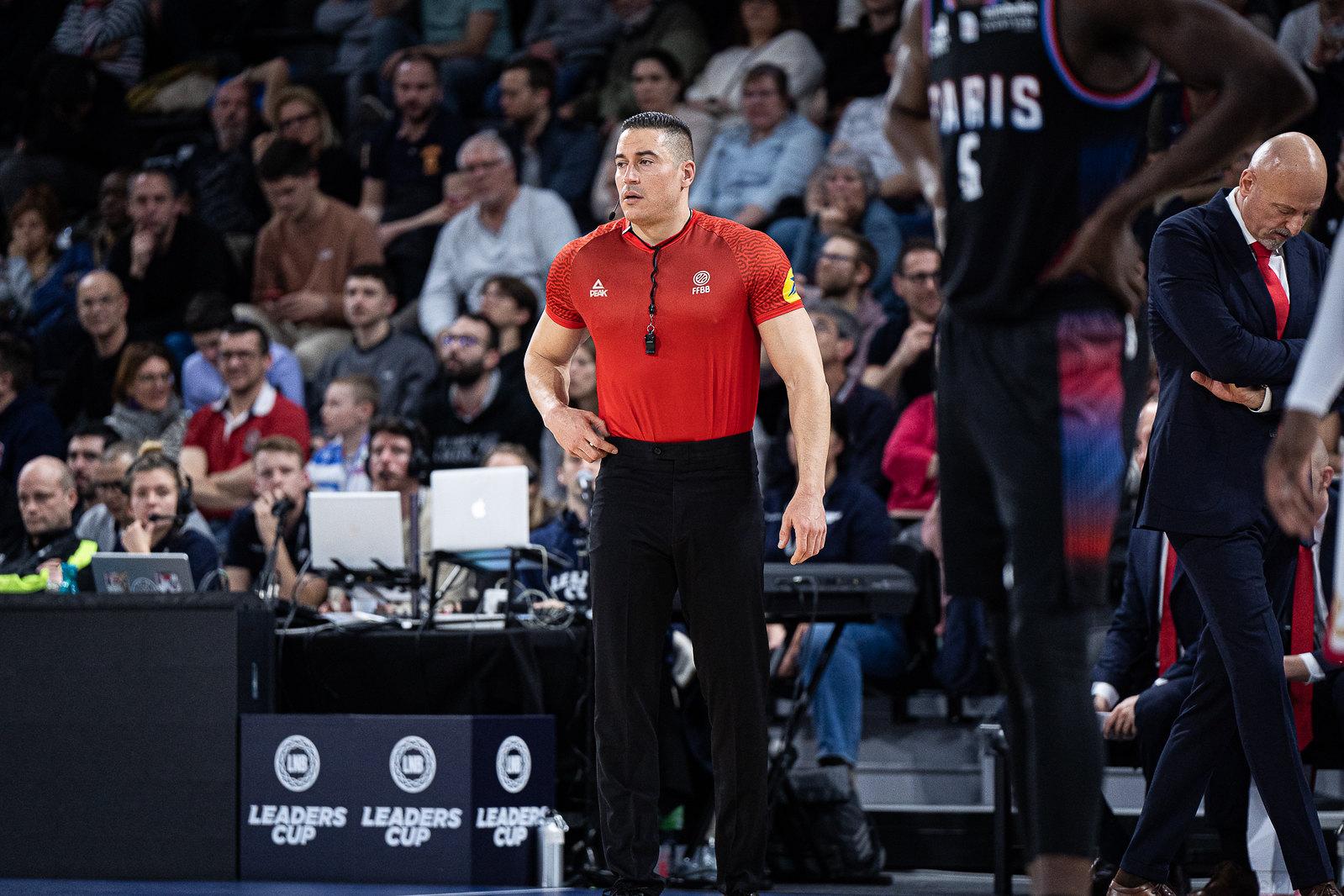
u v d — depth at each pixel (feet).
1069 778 25.62
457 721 55.67
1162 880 44.86
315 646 62.23
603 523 42.57
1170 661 53.72
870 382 87.61
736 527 41.83
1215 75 25.34
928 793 72.69
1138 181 26.07
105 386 107.04
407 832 55.88
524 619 61.46
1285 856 41.04
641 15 116.47
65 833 57.77
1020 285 26.81
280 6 131.13
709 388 41.78
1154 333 43.57
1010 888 56.65
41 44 136.98
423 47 122.21
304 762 56.90
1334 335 24.80
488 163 103.04
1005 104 26.66
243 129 120.88
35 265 118.93
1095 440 26.61
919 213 96.12
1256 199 41.86
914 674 73.36
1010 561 27.02
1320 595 51.70
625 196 41.68
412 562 66.90
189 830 57.31
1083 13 26.04
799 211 98.32
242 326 95.30
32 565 75.20
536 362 44.70
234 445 95.14
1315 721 51.34
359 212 109.70
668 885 58.85
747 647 42.06
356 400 90.43
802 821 61.87
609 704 42.60
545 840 55.06
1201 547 41.86
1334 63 82.23
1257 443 41.93
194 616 57.72
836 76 105.29
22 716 58.34
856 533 71.36
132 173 119.55
